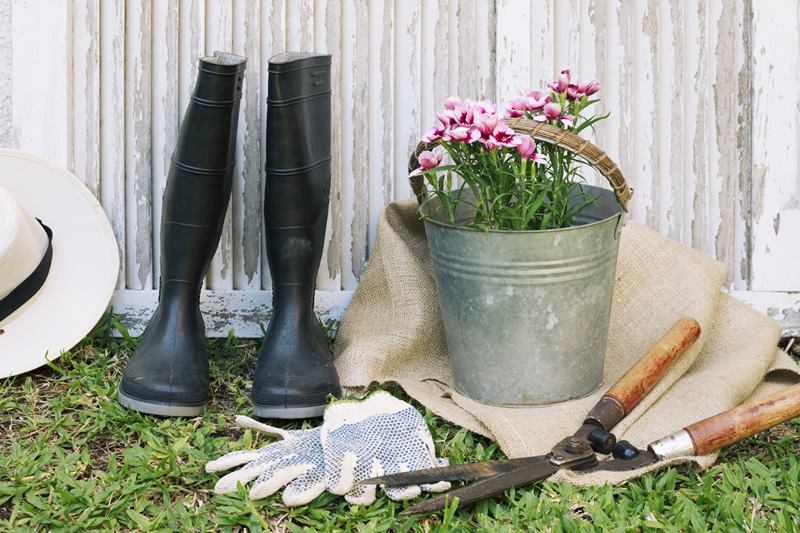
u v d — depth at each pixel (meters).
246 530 1.99
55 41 2.32
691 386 2.18
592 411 2.11
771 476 2.06
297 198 2.22
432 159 2.12
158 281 2.39
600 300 2.18
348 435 2.07
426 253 2.35
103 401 2.19
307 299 2.23
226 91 2.20
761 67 2.36
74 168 2.36
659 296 2.30
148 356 2.19
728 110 2.38
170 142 2.36
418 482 2.00
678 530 1.97
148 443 2.11
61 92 2.33
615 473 2.04
